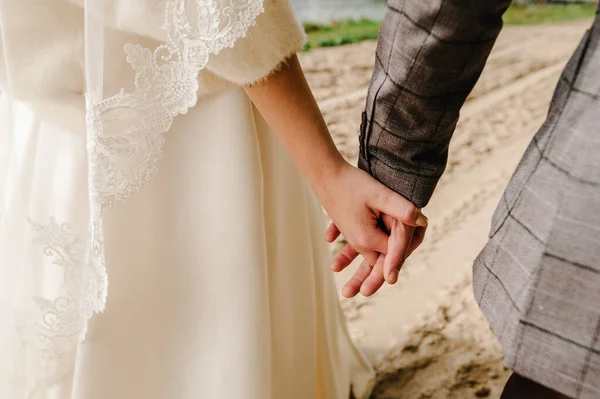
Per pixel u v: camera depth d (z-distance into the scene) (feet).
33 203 3.37
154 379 3.55
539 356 2.50
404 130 3.14
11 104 3.40
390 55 2.96
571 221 2.40
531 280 2.50
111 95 2.93
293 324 4.24
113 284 3.37
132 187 2.96
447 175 10.07
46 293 3.41
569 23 25.95
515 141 11.53
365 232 3.51
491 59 17.74
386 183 3.36
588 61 2.44
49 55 3.13
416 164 3.29
